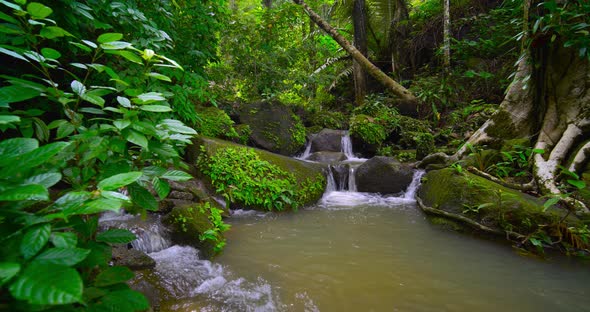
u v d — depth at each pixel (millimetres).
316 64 14016
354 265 3391
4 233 983
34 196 873
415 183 6230
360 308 2633
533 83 5359
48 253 916
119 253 3084
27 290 768
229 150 5664
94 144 1491
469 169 5242
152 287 2748
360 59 10461
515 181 4980
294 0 10188
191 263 3340
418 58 12711
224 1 6504
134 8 3588
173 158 1997
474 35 10578
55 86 1578
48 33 1591
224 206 5137
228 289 2895
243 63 9523
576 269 3281
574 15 4281
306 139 9086
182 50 5375
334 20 13836
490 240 4016
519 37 5324
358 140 8992
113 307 1129
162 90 3930
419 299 2764
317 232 4398
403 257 3588
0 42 2400
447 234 4293
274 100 8586
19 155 964
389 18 12227
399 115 9797
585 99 4758
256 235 4258
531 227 3822
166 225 3879
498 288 2936
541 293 2854
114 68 3717
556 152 4664
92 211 948
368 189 6512
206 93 5398
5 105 1326
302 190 5805
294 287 2945
